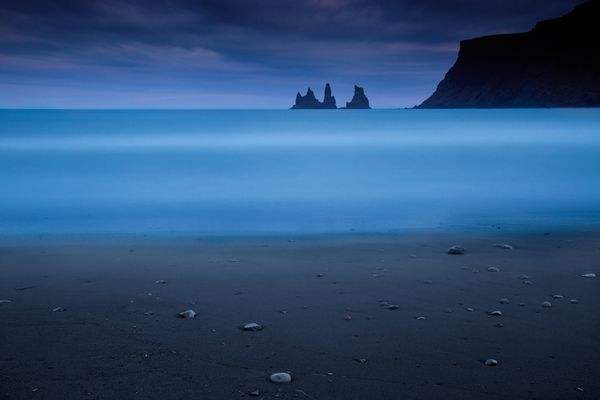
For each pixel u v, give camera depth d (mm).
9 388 3555
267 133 69625
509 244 8883
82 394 3475
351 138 57656
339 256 7996
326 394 3510
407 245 8898
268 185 20375
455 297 5754
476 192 17906
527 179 21734
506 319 5023
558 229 10570
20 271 7020
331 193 17984
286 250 8531
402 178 22406
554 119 115812
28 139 54500
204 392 3527
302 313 5219
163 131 73062
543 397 3475
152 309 5336
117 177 23328
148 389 3562
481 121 108062
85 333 4637
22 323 4895
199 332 4680
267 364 4000
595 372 3842
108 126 81812
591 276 6578
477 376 3789
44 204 15688
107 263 7539
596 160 30219
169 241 9508
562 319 5008
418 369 3912
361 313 5215
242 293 5926
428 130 76500
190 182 21469
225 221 12305
